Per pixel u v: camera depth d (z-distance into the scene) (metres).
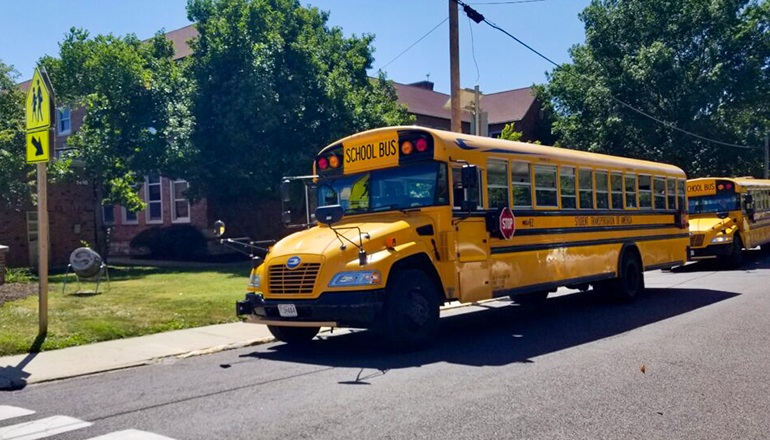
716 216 21.44
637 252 13.66
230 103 22.02
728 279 17.52
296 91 23.06
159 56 25.47
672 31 36.12
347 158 10.02
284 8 23.91
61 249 22.47
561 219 11.29
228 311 11.96
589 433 5.19
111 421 5.71
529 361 7.90
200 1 23.44
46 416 5.92
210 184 23.45
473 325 11.08
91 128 22.42
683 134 35.38
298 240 8.99
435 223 9.03
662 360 7.84
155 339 9.84
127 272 20.47
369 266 8.14
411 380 6.99
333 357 8.48
